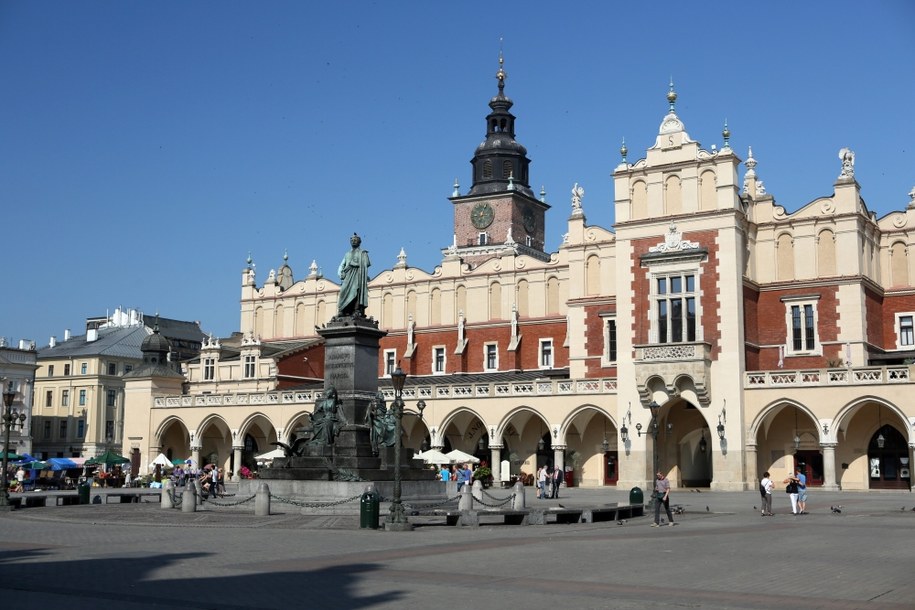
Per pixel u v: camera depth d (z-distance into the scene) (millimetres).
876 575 21625
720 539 30453
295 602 17906
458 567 22953
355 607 17391
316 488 41469
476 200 119250
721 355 68188
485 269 89312
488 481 74812
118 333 132500
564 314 84750
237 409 87062
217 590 19312
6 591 19078
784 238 73062
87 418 122812
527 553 26047
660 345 69125
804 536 31500
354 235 46094
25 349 117562
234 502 44062
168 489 46094
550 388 74125
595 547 27734
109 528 34812
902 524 36969
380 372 92875
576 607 17406
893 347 73938
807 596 18672
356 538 30531
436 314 91438
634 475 69875
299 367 95062
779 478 68750
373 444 43656
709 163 70375
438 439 77938
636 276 72125
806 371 65812
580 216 79875
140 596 18531
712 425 67812
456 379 86688
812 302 71188
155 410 91812
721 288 68750
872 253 73938
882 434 66438
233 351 98500
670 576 21469
